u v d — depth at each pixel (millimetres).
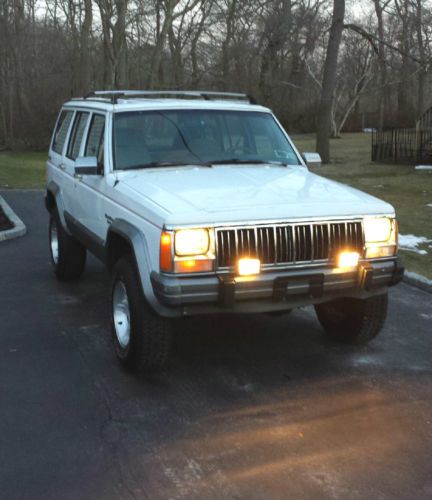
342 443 3850
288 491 3342
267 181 5062
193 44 35000
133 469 3562
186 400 4449
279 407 4340
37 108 34500
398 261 4699
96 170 5445
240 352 5395
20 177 20188
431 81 48156
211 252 4180
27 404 4379
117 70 28859
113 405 4367
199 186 4805
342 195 4781
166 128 5738
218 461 3641
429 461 3643
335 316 5582
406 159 22156
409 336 5824
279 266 4344
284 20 32781
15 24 36031
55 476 3494
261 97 37188
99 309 6594
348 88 45375
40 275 8062
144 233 4445
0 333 5859
